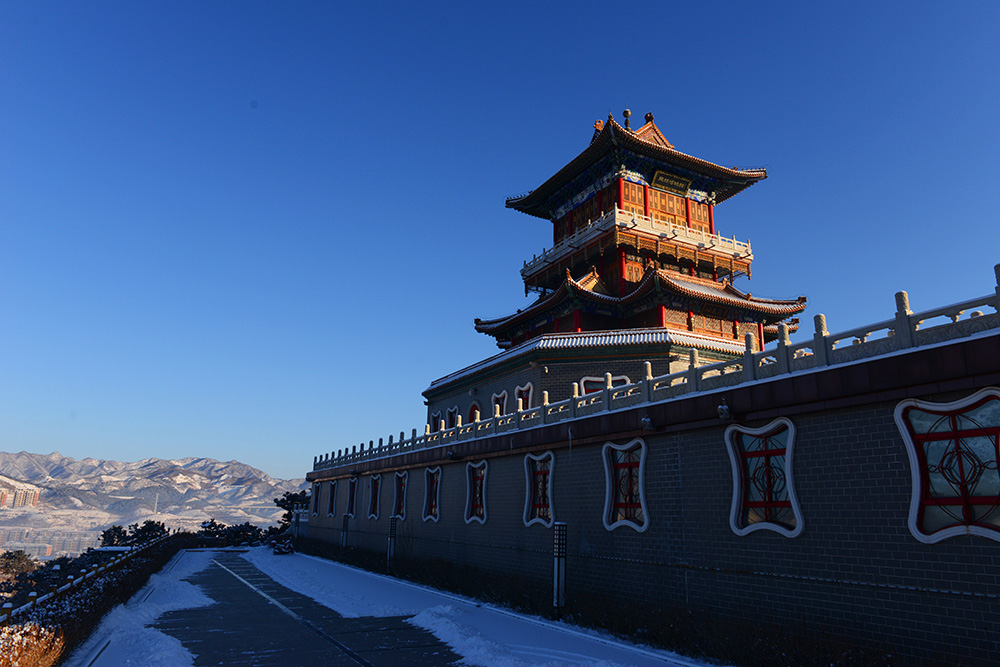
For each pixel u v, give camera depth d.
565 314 43.91
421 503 35.28
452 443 32.44
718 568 17.03
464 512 30.55
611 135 43.31
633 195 46.50
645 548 19.59
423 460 35.25
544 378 36.56
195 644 17.02
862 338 14.31
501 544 27.22
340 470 49.66
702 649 15.03
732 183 50.25
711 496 17.62
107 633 17.73
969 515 12.01
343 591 28.05
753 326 43.66
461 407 46.16
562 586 20.77
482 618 20.94
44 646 13.05
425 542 34.00
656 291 39.25
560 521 23.27
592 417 22.47
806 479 15.05
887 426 13.55
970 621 11.68
